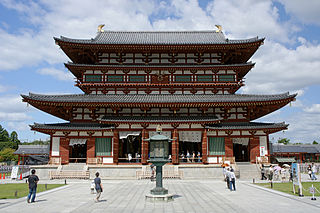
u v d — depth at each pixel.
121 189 28.36
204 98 46.97
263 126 43.91
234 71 50.81
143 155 42.84
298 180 24.61
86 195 24.80
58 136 44.16
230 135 44.84
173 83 49.72
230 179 27.70
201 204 20.00
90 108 46.53
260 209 18.31
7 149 115.75
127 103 44.16
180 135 44.72
